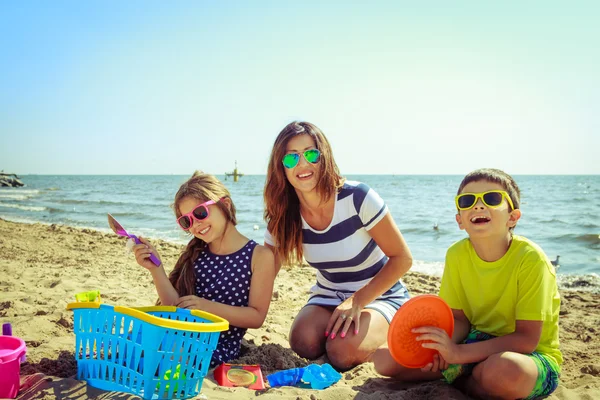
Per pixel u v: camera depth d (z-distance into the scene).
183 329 2.30
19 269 6.07
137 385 2.37
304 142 3.11
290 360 3.21
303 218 3.36
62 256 7.61
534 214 22.50
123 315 2.45
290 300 5.36
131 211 23.20
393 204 29.80
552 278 2.62
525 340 2.53
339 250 3.31
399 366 2.82
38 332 3.53
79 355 2.68
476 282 2.82
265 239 3.55
